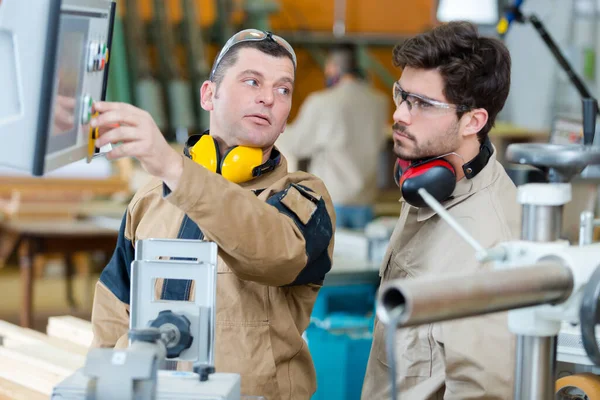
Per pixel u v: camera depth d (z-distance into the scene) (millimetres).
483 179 1771
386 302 928
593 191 4102
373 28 9016
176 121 7574
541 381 1136
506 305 1008
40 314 6125
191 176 1406
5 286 7082
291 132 6449
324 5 8805
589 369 1958
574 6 7660
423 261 1806
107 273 1886
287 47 1777
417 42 1726
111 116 1354
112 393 1096
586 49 7504
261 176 1771
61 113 1222
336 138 6297
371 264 3875
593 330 1057
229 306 1688
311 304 1811
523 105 8242
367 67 8742
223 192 1438
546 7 7879
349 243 4289
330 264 1752
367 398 1882
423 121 1726
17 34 1155
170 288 1696
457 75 1684
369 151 6410
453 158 1759
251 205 1475
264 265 1518
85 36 1295
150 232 1801
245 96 1728
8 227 5480
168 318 1324
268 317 1700
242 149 1728
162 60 7688
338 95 6324
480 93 1711
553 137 2936
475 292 953
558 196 1127
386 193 7684
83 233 5344
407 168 1771
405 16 9109
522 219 1158
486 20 3855
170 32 7738
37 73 1159
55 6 1146
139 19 7613
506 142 7504
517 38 8242
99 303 1879
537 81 8070
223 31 7941
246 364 1664
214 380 1300
